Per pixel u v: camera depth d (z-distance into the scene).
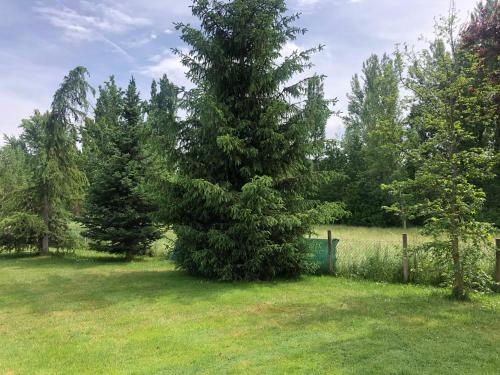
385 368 4.68
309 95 10.94
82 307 8.05
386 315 7.09
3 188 25.56
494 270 9.10
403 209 8.39
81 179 17.41
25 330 6.55
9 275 12.12
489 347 5.39
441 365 4.77
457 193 7.80
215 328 6.48
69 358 5.28
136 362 5.11
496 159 7.86
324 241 11.57
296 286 9.80
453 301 8.08
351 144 42.28
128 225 15.16
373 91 36.88
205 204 10.11
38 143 17.12
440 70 8.08
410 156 8.48
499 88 7.97
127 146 15.14
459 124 7.89
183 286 9.94
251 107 10.99
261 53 10.59
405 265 10.18
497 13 10.26
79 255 17.14
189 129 10.87
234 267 10.46
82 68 16.69
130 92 15.75
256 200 9.48
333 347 5.42
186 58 11.03
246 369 4.73
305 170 11.15
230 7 10.73
